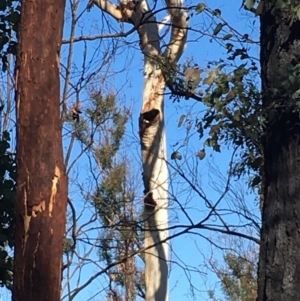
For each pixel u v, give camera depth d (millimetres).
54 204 4633
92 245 8227
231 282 16438
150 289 11125
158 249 11031
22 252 4566
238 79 6410
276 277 4852
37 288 4508
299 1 5230
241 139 6941
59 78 4867
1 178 7289
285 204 4945
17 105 4770
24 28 4840
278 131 5164
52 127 4719
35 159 4641
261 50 5602
